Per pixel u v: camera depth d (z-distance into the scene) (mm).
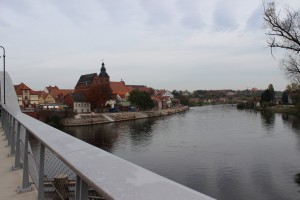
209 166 32250
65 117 80875
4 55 22500
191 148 42062
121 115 96938
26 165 4609
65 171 2682
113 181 1279
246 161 33719
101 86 104188
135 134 60438
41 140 2537
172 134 57156
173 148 42781
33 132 2980
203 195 1054
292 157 34812
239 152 38188
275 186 25703
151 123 83125
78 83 128125
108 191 1187
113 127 76500
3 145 8953
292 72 25156
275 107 122562
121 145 47812
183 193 1075
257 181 27000
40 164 3219
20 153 6344
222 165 32469
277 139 46531
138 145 46938
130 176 1313
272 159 34344
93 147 1950
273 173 29203
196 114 117312
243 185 26078
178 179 28266
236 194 24141
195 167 32094
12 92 21859
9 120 8648
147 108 121250
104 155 1729
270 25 24016
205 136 52406
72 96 104250
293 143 42750
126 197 1098
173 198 1035
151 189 1136
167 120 91812
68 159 1726
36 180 4113
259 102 151000
